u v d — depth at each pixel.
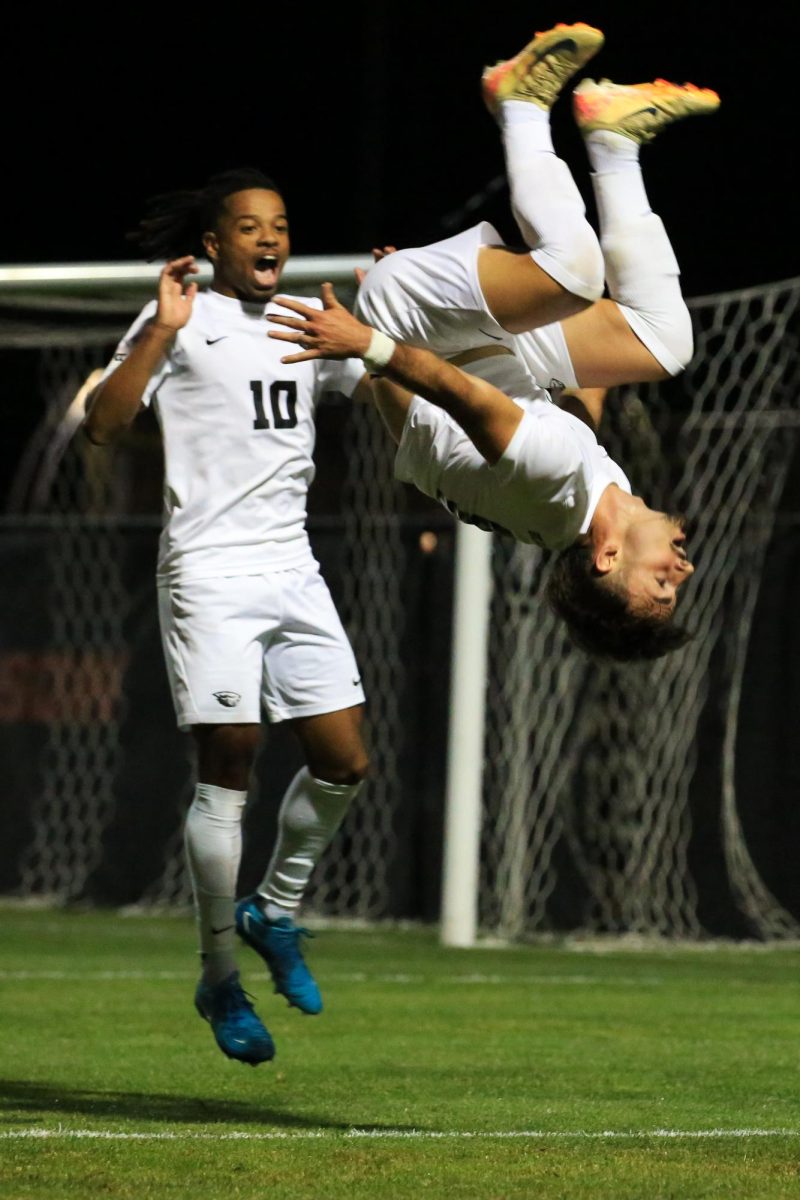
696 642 26.70
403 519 28.53
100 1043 14.64
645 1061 14.06
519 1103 11.89
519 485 9.86
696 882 26.66
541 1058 14.16
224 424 12.90
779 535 26.58
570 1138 10.41
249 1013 12.18
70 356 37.00
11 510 35.41
